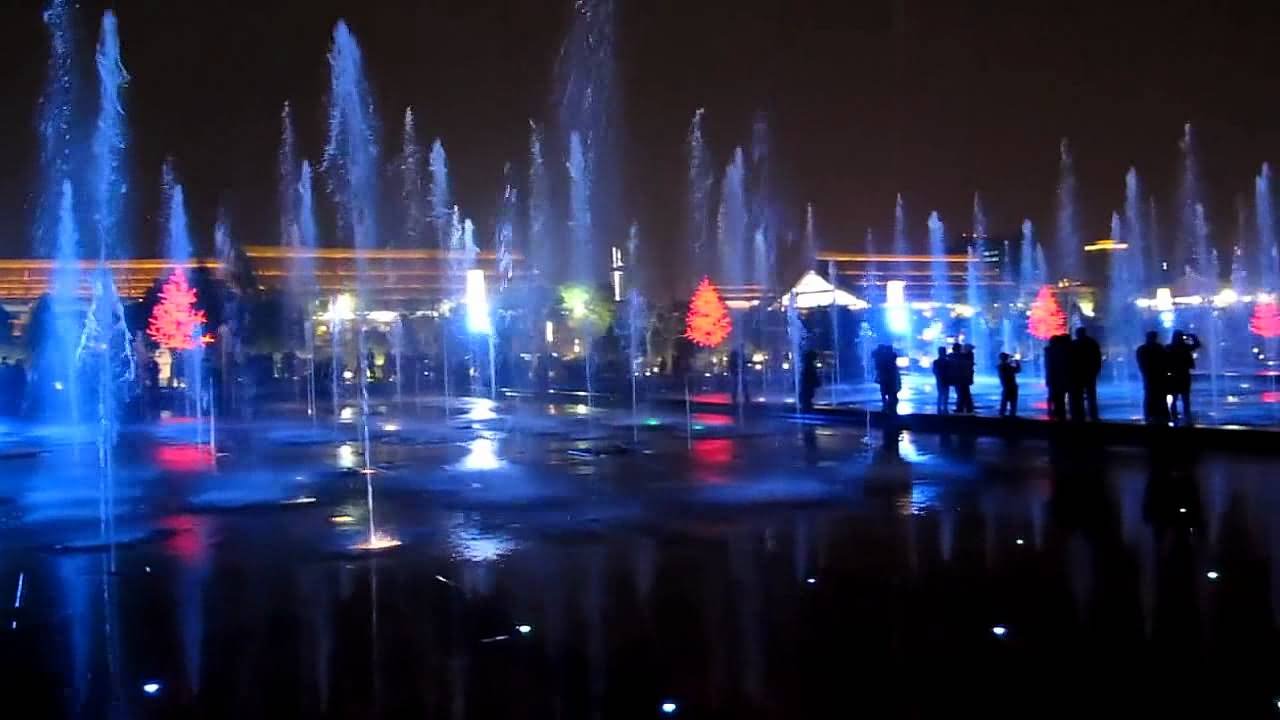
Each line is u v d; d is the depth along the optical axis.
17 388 29.91
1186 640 6.38
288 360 55.81
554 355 54.47
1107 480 12.74
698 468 15.25
